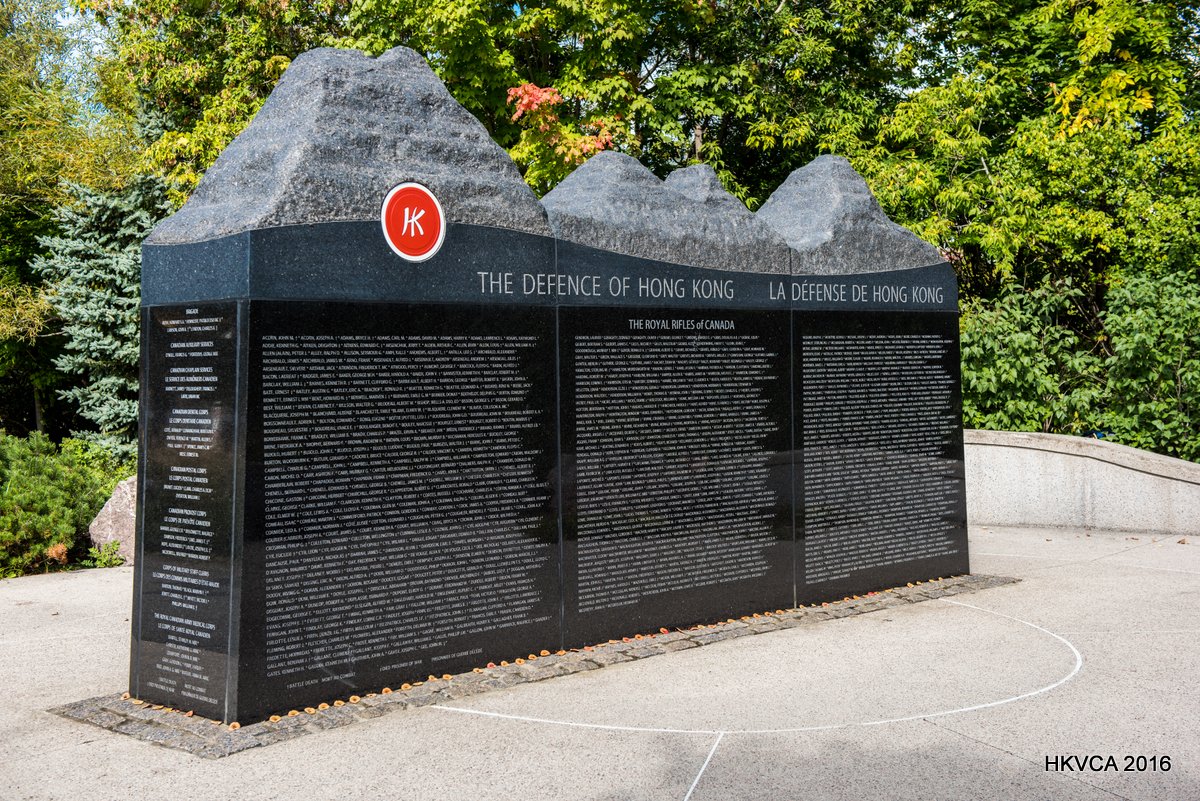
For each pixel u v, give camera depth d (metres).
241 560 5.29
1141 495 11.35
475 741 5.00
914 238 9.12
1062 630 7.18
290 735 5.11
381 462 5.87
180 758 4.79
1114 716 5.33
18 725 5.31
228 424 5.39
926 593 8.50
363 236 5.82
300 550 5.52
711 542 7.56
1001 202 16.09
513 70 18.25
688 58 20.47
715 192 8.02
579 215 6.95
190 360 5.62
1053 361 13.74
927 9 21.05
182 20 20.36
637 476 7.15
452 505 6.20
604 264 7.04
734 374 7.74
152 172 18.25
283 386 5.48
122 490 10.51
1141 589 8.51
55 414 23.53
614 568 7.02
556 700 5.66
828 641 6.96
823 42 19.81
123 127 20.06
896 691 5.79
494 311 6.43
